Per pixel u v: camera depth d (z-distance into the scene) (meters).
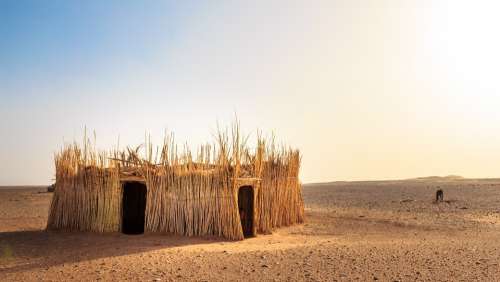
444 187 65.00
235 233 16.17
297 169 21.69
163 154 17.03
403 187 70.94
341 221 22.78
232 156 16.47
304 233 18.62
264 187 18.41
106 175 17.42
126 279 10.35
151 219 16.88
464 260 12.31
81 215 17.77
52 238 16.53
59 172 18.59
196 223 16.48
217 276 10.61
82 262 12.27
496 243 15.43
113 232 17.08
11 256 13.30
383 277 10.43
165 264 11.89
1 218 24.61
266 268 11.39
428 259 12.45
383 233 18.64
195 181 16.61
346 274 10.73
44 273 11.09
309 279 10.30
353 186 85.44
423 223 21.80
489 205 31.86
